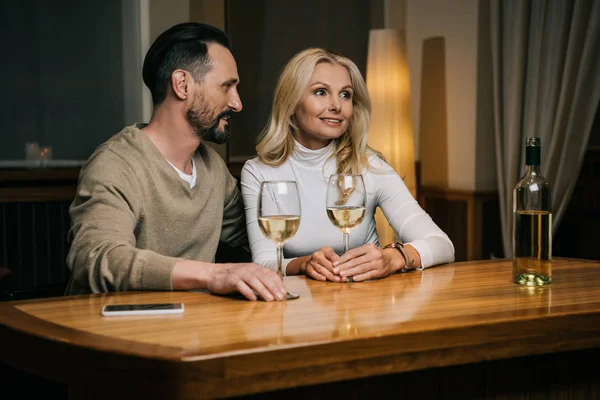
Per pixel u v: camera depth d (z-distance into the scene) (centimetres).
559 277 188
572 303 157
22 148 423
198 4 454
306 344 127
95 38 438
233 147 470
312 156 244
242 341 128
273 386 126
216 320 144
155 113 224
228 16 465
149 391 122
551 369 167
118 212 200
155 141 223
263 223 164
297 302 161
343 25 509
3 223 379
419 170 520
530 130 419
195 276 171
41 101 427
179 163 227
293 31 488
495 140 459
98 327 140
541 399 167
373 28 521
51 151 430
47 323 143
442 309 152
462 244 485
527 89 425
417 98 519
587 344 151
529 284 178
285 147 245
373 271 187
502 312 149
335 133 238
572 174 394
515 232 180
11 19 418
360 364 132
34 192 386
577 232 405
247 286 163
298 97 238
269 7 478
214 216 233
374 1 520
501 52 446
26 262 382
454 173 491
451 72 489
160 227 219
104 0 439
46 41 426
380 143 471
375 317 145
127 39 445
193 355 120
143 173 214
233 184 249
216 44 220
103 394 127
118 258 179
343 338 130
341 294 169
